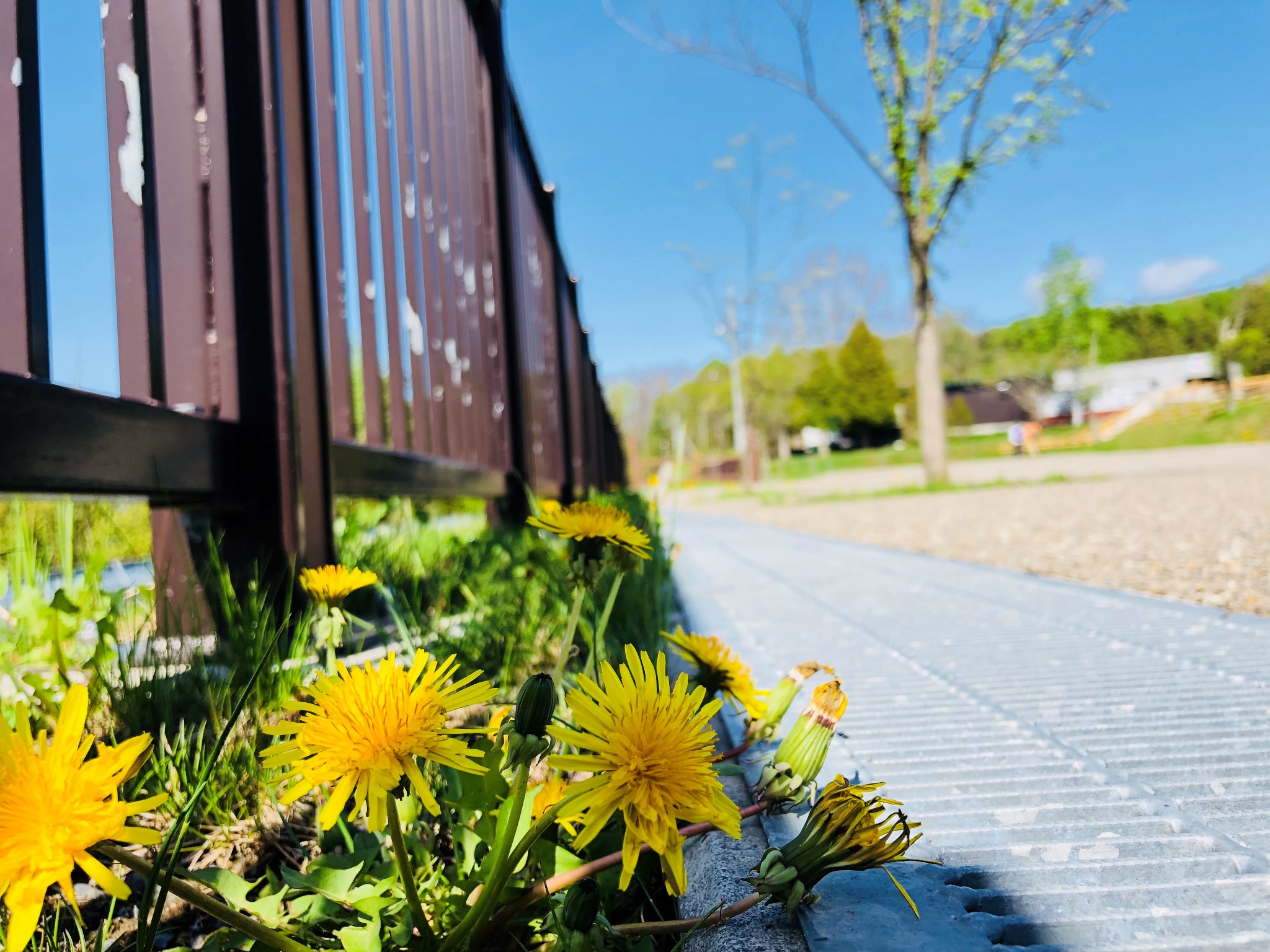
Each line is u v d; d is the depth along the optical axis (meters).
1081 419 45.31
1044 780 0.96
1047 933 0.62
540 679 0.56
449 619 1.55
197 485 1.22
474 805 0.70
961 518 7.30
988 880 0.71
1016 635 1.92
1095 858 0.76
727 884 0.70
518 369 3.83
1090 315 34.16
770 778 0.75
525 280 4.77
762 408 38.47
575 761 0.49
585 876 0.63
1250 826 0.81
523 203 4.93
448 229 3.07
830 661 1.67
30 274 0.93
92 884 0.80
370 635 1.58
